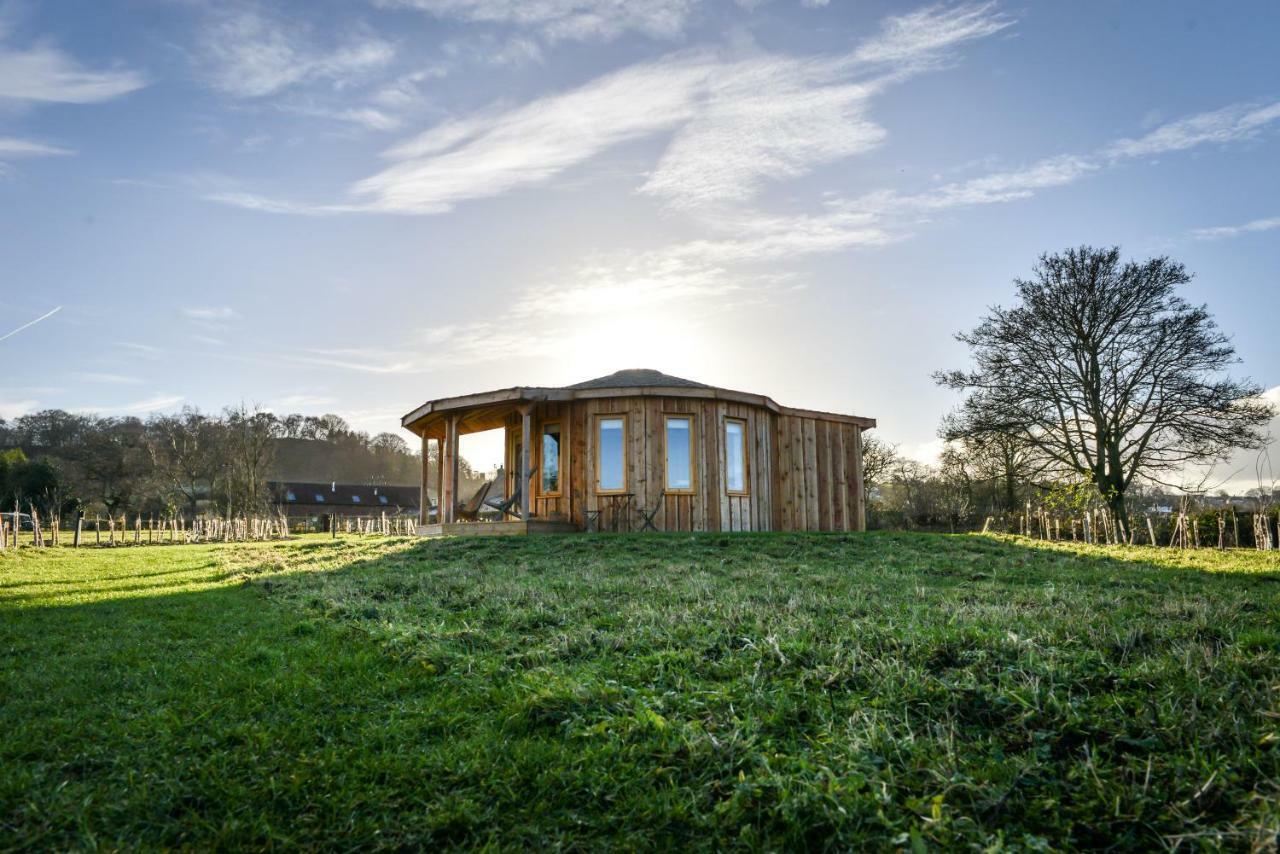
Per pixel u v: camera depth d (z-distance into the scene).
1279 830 2.81
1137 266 22.97
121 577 10.78
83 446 54.56
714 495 16.23
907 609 6.38
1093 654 4.74
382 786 3.44
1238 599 6.45
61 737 3.84
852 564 9.91
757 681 4.52
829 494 18.72
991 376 24.89
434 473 63.75
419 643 5.58
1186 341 22.22
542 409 16.92
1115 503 21.98
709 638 5.43
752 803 3.26
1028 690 4.15
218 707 4.32
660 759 3.66
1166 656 4.65
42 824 3.04
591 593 7.59
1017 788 3.30
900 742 3.69
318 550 14.59
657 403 16.08
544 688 4.45
